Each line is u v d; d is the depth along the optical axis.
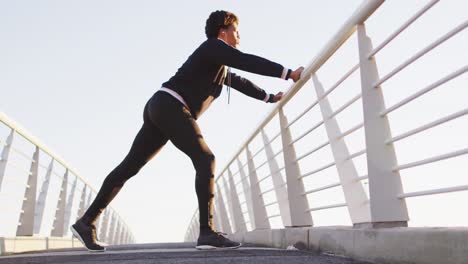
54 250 4.74
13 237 4.06
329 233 2.61
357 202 2.69
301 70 3.25
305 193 3.69
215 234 3.06
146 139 3.42
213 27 3.35
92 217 3.53
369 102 2.31
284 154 3.88
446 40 1.78
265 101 3.75
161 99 3.14
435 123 1.87
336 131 2.94
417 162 2.01
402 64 2.05
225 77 3.44
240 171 6.21
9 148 4.16
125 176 3.51
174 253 2.77
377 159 2.23
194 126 3.12
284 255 2.52
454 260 1.53
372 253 2.08
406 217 2.20
